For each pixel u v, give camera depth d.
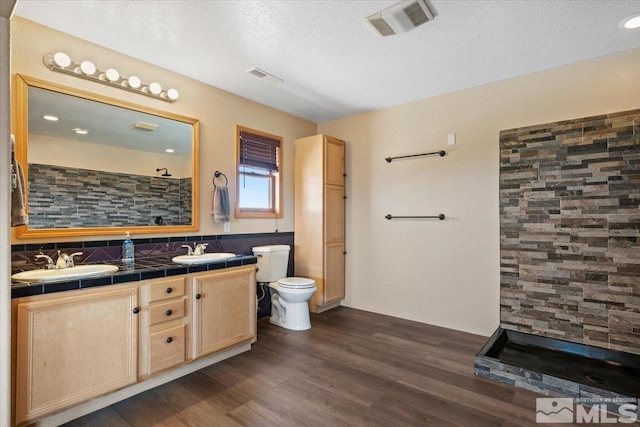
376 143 3.71
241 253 3.27
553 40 2.22
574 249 2.53
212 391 2.03
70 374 1.66
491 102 2.95
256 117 3.45
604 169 2.41
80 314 1.70
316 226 3.65
